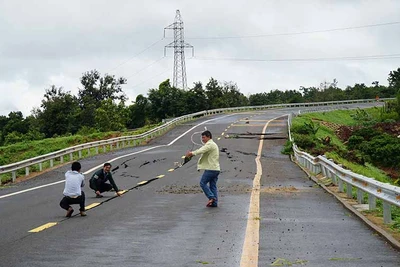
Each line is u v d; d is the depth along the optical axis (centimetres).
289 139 4425
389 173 4194
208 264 842
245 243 997
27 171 2752
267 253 916
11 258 902
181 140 4838
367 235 1077
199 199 1692
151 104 9781
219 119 6994
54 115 8412
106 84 11106
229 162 3189
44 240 1058
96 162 3241
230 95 10681
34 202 1727
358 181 1516
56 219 1333
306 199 1667
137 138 4628
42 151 4491
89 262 866
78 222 1278
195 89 9856
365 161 4422
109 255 915
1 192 2111
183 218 1313
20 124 8781
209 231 1130
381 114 7944
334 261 856
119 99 11194
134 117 9750
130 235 1097
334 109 8494
